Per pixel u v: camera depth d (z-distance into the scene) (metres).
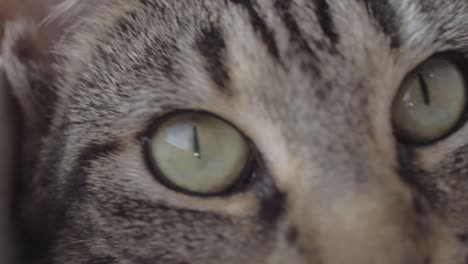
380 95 0.24
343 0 0.24
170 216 0.25
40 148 0.27
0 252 0.26
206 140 0.25
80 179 0.26
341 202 0.24
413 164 0.25
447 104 0.25
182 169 0.25
